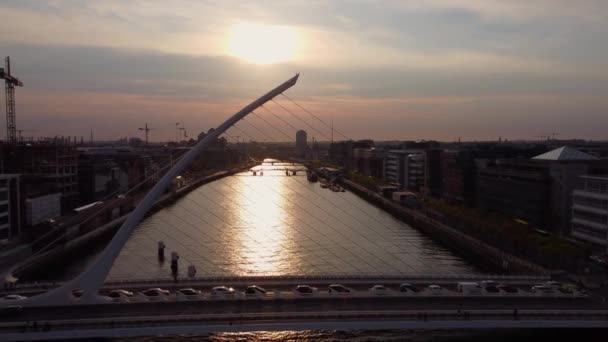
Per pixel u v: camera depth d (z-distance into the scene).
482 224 153.00
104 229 176.50
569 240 145.62
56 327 67.62
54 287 92.69
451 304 78.00
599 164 165.62
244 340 80.94
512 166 195.25
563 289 86.69
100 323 68.19
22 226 163.38
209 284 88.25
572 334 79.38
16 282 105.94
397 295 81.69
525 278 96.38
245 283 89.12
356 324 69.69
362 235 167.75
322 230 172.12
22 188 163.88
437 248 155.12
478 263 137.12
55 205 184.62
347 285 88.19
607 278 103.44
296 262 128.62
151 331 67.62
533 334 80.69
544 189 166.75
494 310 74.25
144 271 121.56
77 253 153.00
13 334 65.88
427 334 81.56
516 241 135.25
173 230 171.00
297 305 76.38
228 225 178.25
